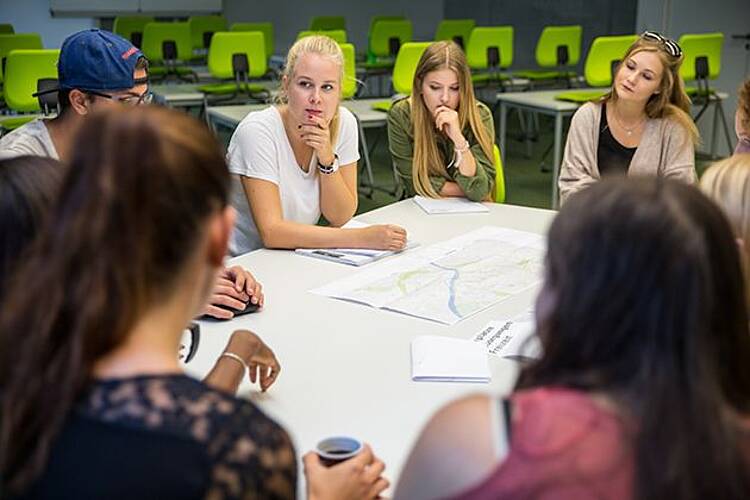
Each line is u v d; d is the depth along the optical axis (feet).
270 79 26.12
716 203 2.43
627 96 9.88
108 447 2.23
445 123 9.36
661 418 2.23
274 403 4.71
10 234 2.77
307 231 7.54
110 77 6.38
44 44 28.09
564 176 10.53
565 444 2.22
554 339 2.39
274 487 2.33
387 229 7.50
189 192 2.35
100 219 2.27
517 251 7.57
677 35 24.53
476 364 5.18
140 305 2.33
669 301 2.26
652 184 2.41
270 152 7.84
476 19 32.91
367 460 3.77
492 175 9.80
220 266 2.64
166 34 24.45
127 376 2.35
